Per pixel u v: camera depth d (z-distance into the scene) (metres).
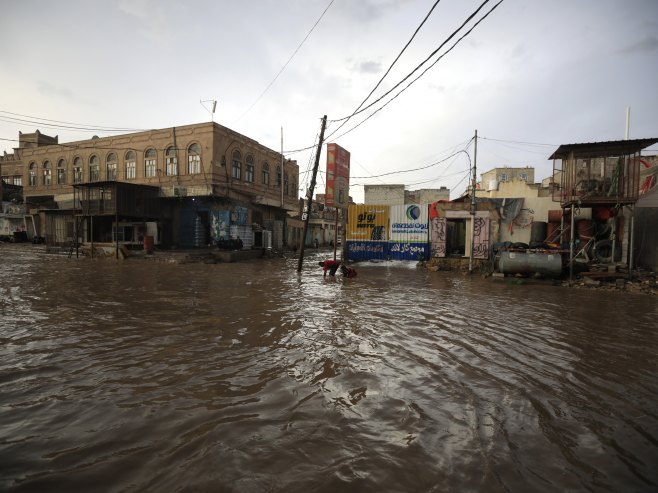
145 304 8.34
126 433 3.04
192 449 2.82
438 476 2.56
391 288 11.79
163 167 29.17
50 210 29.50
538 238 18.16
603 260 15.67
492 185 30.58
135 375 4.27
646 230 15.26
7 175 45.44
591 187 14.30
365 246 21.52
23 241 35.44
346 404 3.62
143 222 25.95
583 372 4.62
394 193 43.03
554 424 3.33
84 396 3.71
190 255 22.17
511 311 8.29
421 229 20.48
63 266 17.34
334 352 5.20
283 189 37.34
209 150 27.33
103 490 2.37
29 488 2.37
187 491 2.36
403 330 6.45
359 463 2.68
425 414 3.45
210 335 5.93
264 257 27.39
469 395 3.90
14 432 3.04
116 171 31.25
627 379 4.42
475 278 15.24
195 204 27.38
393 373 4.46
